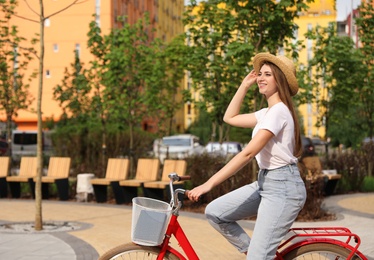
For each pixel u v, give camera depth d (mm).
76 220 11203
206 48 16219
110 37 18906
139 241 4242
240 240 4398
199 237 9148
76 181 15742
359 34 21578
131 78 18641
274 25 13148
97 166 19766
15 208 13242
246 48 13047
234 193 4363
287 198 4148
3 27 19969
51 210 12891
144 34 18812
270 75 4258
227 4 13391
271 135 4094
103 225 10516
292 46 13508
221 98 16859
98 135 21016
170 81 30406
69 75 25469
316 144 48781
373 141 20156
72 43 51469
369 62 21641
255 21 13305
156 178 14188
